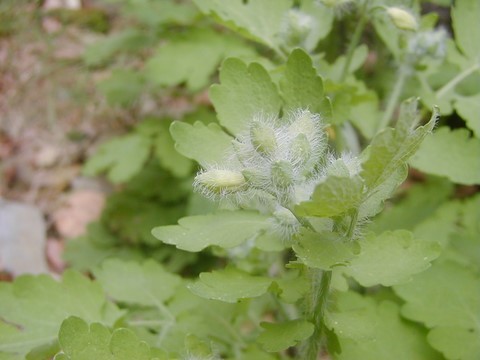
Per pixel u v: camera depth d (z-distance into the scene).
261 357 0.14
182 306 0.15
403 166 0.10
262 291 0.11
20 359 0.12
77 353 0.10
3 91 0.31
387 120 0.17
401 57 0.17
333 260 0.09
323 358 0.15
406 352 0.13
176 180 0.25
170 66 0.19
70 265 0.26
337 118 0.14
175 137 0.12
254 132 0.10
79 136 0.30
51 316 0.13
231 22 0.15
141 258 0.24
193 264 0.24
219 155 0.12
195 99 0.29
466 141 0.15
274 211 0.11
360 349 0.13
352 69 0.17
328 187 0.09
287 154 0.10
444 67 0.19
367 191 0.09
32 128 0.30
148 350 0.10
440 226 0.18
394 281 0.11
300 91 0.12
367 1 0.15
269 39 0.16
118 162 0.24
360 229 0.11
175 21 0.23
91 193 0.28
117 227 0.25
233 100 0.12
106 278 0.15
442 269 0.14
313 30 0.16
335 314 0.11
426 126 0.09
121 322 0.13
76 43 0.31
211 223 0.11
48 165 0.30
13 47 0.31
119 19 0.32
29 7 0.31
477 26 0.17
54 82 0.30
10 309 0.13
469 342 0.13
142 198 0.25
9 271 0.25
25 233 0.26
